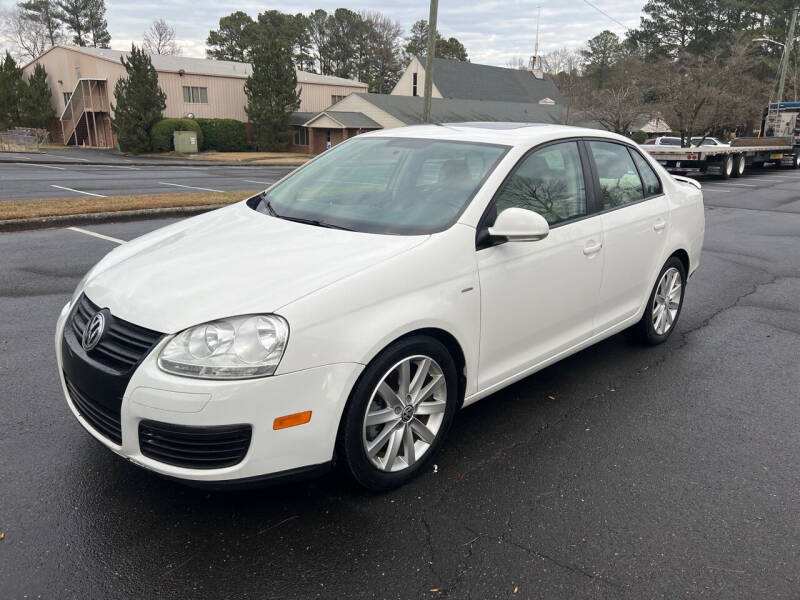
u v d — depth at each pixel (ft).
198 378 7.89
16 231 30.01
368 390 9.00
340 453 9.06
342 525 9.04
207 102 158.40
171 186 54.29
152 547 8.48
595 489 10.14
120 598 7.59
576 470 10.69
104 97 159.12
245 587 7.83
